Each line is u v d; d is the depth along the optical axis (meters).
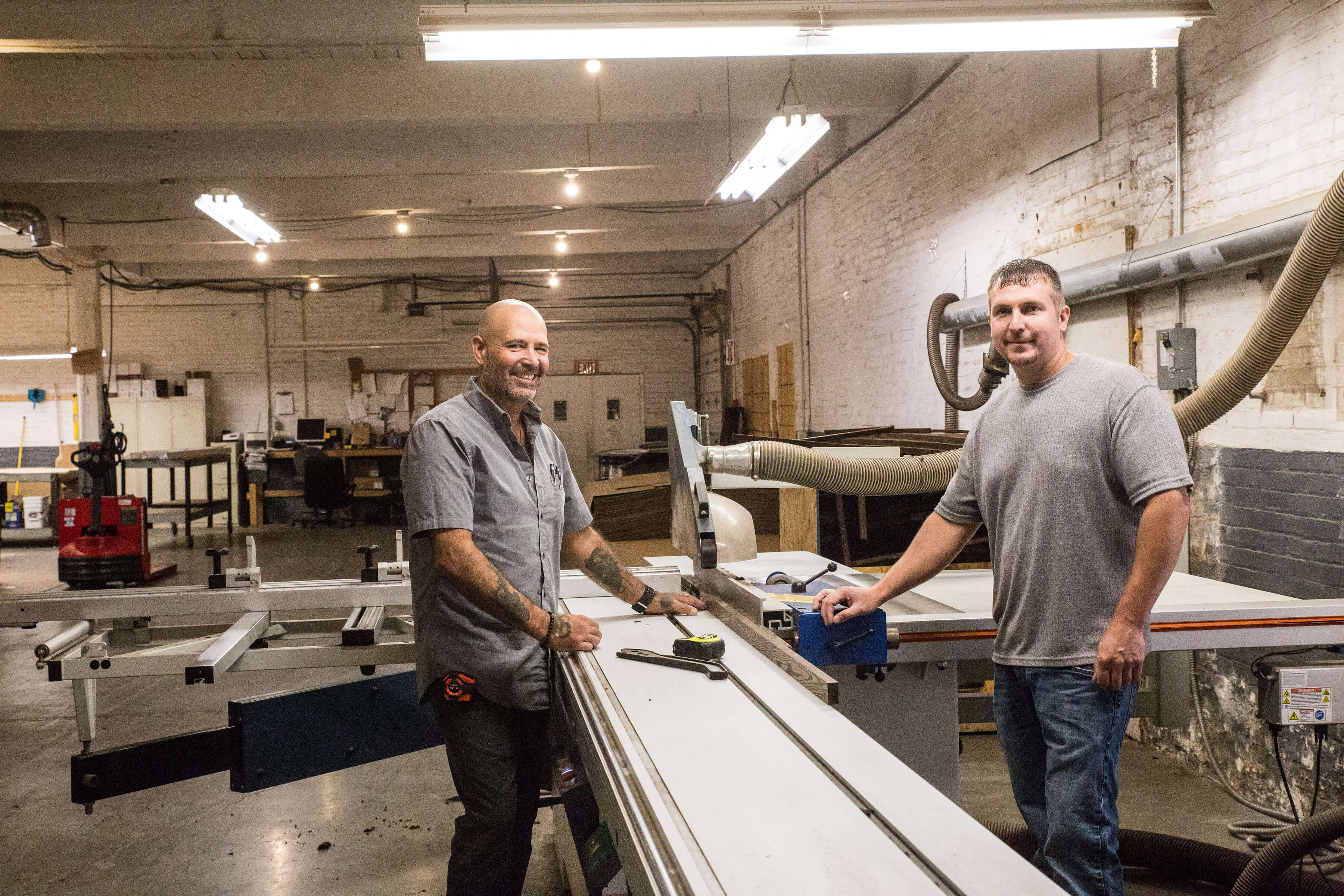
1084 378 1.60
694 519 2.04
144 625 2.58
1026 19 2.85
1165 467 1.46
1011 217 4.46
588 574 2.01
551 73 5.56
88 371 10.54
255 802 3.13
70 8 4.80
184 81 5.45
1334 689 2.03
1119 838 2.53
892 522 3.54
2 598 2.35
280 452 12.16
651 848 0.88
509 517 1.75
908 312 5.80
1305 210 2.53
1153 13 2.84
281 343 12.77
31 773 3.42
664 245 10.66
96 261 10.52
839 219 7.15
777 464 2.21
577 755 1.81
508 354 1.76
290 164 6.89
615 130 6.94
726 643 1.68
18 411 12.12
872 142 6.37
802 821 0.92
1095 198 3.79
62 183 8.20
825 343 7.63
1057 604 1.58
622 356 13.55
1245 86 2.92
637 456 10.96
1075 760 1.54
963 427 4.99
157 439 12.28
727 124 6.94
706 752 1.12
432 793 3.20
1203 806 2.99
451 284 13.02
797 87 5.65
